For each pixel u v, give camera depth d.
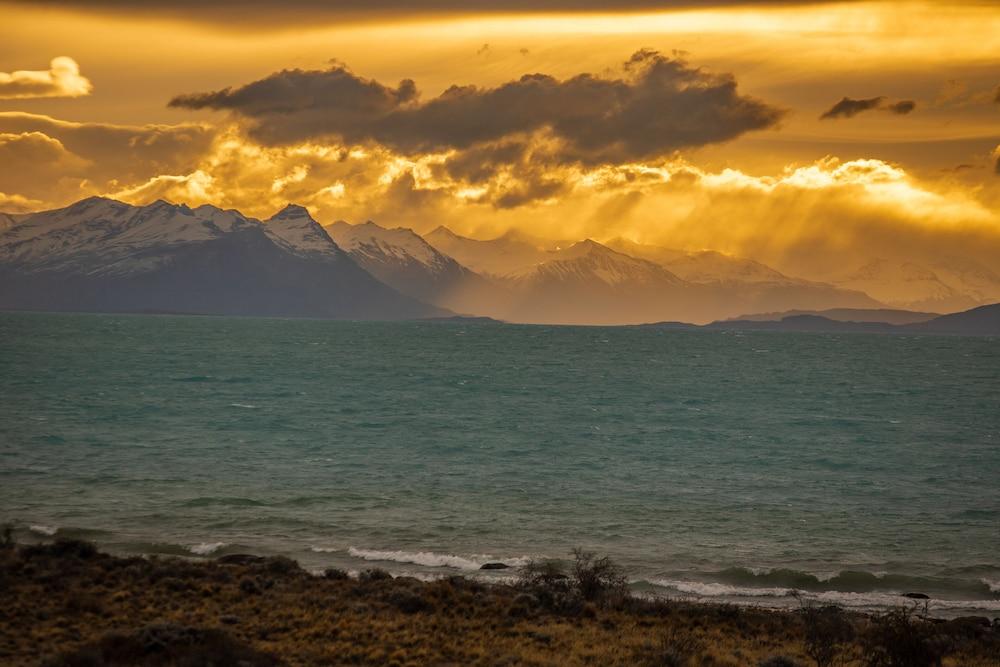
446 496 76.69
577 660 36.66
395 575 52.12
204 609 41.44
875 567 58.22
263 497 74.06
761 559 59.28
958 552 62.31
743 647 39.88
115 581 45.12
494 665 35.72
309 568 53.16
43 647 35.62
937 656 38.06
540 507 73.25
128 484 77.88
